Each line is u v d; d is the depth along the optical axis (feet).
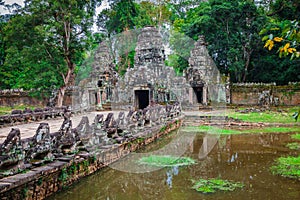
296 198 23.26
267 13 122.72
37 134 23.07
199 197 23.71
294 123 66.18
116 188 25.96
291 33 10.53
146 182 27.20
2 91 102.32
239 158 36.65
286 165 33.35
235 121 68.28
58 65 93.09
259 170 31.40
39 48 82.07
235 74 121.49
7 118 45.29
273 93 107.45
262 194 24.29
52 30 83.10
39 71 92.89
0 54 111.55
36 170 21.18
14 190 18.52
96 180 27.61
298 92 105.09
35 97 102.83
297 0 104.94
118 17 88.17
